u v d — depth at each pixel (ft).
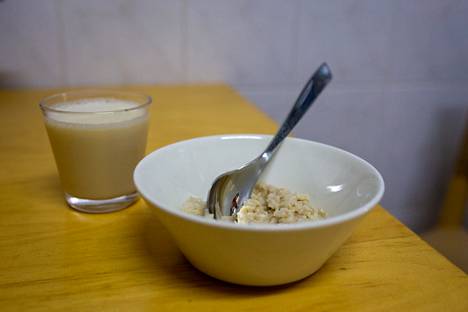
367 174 1.34
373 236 1.40
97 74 3.14
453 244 3.38
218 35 3.27
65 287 1.13
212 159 1.58
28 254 1.27
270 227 0.97
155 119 2.50
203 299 1.10
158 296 1.11
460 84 4.08
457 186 3.82
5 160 1.93
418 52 3.84
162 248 1.32
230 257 1.05
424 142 4.19
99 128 1.42
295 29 3.43
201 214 1.37
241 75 3.43
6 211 1.52
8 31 2.89
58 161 1.49
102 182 1.49
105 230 1.42
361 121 3.92
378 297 1.12
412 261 1.27
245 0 3.23
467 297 1.12
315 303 1.09
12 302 1.07
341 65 3.67
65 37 2.99
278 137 1.56
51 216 1.49
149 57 3.19
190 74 3.32
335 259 1.28
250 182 1.54
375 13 3.59
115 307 1.06
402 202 4.41
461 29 3.89
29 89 3.04
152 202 1.08
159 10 3.09
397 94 3.92
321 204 1.44
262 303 1.09
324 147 1.52
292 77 3.55
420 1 3.68
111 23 3.03
